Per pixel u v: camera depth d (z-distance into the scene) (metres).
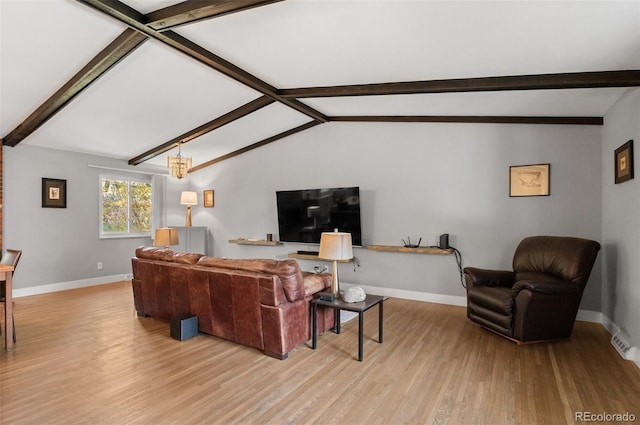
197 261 3.54
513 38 2.43
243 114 4.88
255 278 3.00
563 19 2.11
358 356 2.95
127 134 5.23
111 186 6.38
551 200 4.24
